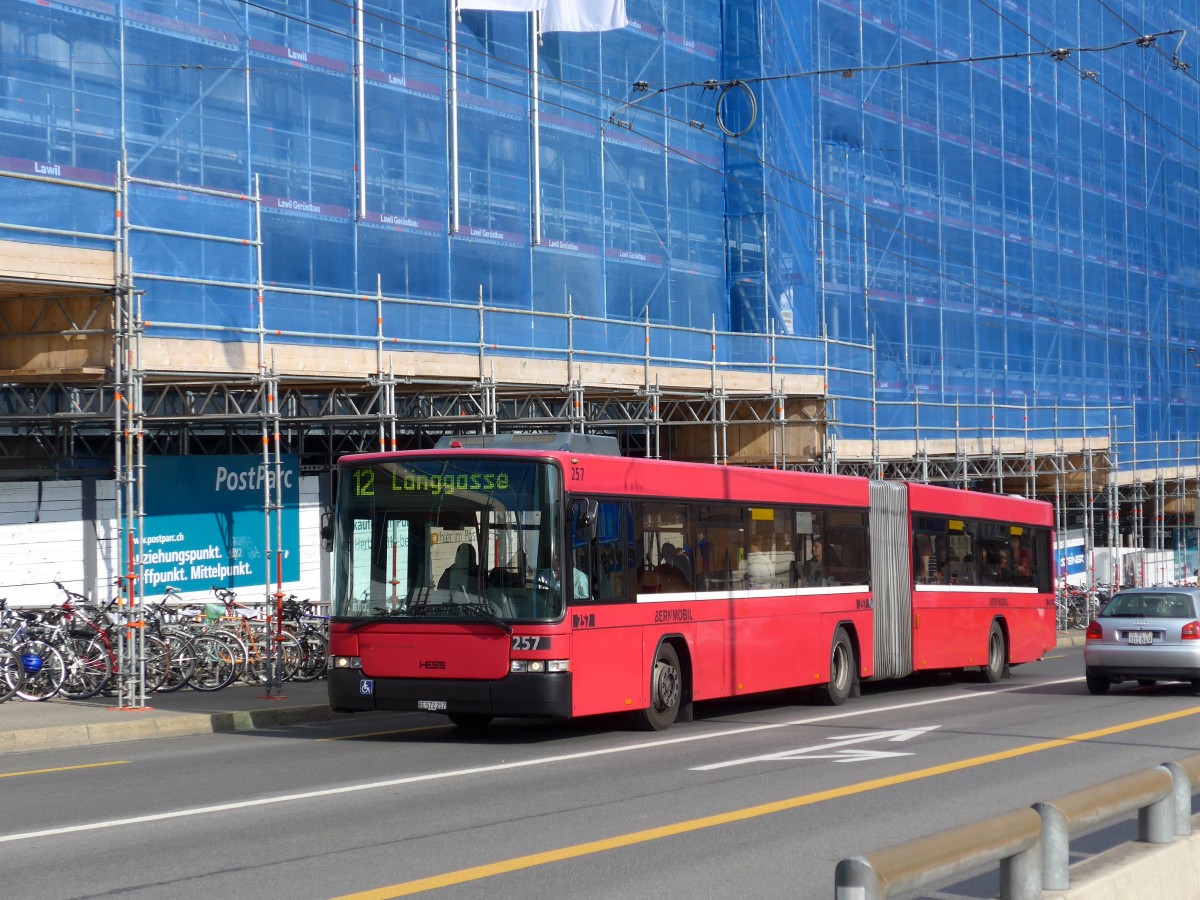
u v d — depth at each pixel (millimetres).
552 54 31359
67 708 16766
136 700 17625
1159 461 48312
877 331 39875
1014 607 25078
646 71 33656
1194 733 15617
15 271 15578
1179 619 20547
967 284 43688
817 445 29000
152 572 21266
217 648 19281
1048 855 4824
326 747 14445
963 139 43844
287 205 25984
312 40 26547
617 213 32781
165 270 24000
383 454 15078
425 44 28562
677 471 16422
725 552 17203
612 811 10289
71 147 22812
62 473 21250
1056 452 40250
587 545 14750
